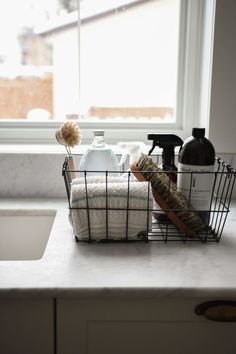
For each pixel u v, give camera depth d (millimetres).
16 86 1392
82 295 690
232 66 1173
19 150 1264
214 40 1158
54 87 1397
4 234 1131
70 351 741
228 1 1132
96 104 1412
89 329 734
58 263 779
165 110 1409
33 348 735
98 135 1026
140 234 881
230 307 709
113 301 720
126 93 1411
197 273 745
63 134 994
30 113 1400
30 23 1354
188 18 1303
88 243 877
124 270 753
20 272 740
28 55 1374
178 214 887
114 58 1392
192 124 1375
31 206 1146
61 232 945
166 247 859
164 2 1348
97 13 1357
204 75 1270
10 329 725
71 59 1388
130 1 1352
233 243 884
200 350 750
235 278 728
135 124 1400
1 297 685
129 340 742
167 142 976
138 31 1372
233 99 1193
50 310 719
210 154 902
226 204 1164
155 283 705
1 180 1239
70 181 993
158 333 741
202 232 916
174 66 1387
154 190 887
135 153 998
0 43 1354
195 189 910
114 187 855
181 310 728
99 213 851
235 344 748
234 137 1218
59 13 1353
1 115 1395
